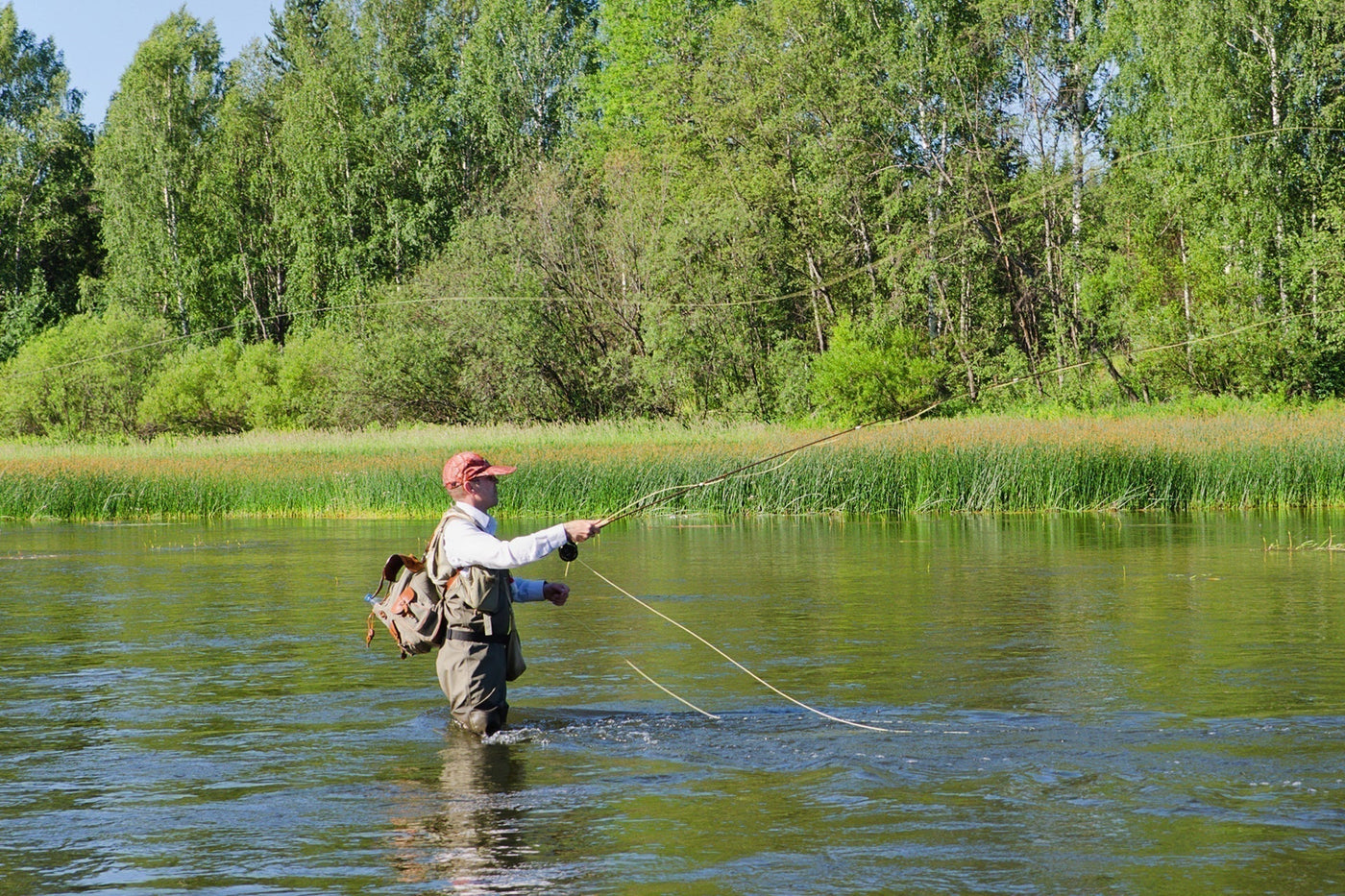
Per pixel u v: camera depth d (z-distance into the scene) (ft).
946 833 13.26
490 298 141.59
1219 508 68.03
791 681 21.67
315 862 12.68
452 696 18.22
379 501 81.10
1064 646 24.95
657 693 20.81
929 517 67.87
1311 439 69.05
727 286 138.92
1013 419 91.91
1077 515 66.08
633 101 175.32
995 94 134.62
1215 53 114.32
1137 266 124.77
